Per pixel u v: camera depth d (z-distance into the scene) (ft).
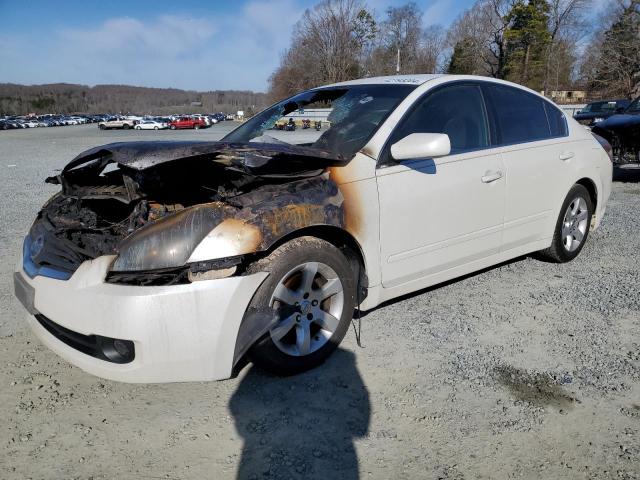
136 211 8.63
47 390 9.04
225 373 8.21
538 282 13.73
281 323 8.77
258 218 8.25
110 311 7.67
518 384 8.93
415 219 10.48
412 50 191.72
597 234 18.53
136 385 9.18
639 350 10.03
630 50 139.54
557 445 7.41
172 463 7.20
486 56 178.60
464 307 12.19
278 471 6.98
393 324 11.33
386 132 10.34
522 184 12.70
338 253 9.36
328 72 184.03
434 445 7.45
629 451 7.25
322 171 9.57
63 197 10.77
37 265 9.02
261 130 12.99
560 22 169.78
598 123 29.86
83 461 7.25
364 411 8.26
